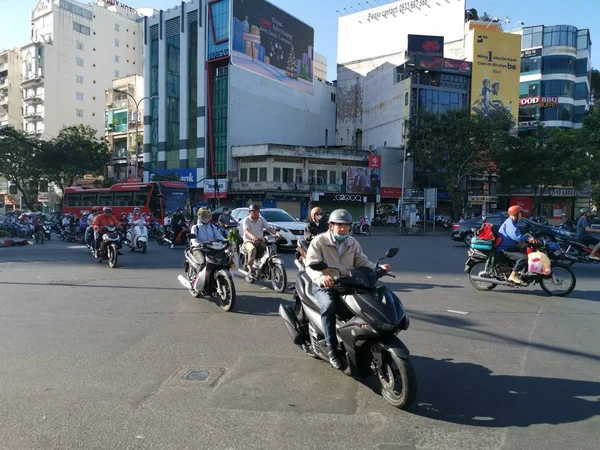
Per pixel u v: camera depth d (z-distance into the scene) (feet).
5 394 13.02
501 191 149.48
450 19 172.45
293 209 141.90
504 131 118.73
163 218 86.99
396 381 13.02
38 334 19.01
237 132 151.12
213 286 24.35
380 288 13.11
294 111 173.58
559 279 27.73
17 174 155.12
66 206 105.19
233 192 144.25
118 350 16.97
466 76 155.12
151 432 10.93
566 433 11.09
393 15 184.14
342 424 11.43
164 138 164.96
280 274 27.89
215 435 10.82
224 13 148.87
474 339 18.76
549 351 17.34
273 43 164.76
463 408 12.43
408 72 151.64
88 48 228.02
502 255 28.50
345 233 14.57
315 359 16.10
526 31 168.96
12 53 229.66
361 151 150.20
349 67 192.65
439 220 147.33
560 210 155.12
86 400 12.65
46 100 212.43
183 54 159.12
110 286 30.09
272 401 12.69
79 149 155.43
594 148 110.11
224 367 15.25
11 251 55.06
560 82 164.66
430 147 121.49
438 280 33.40
